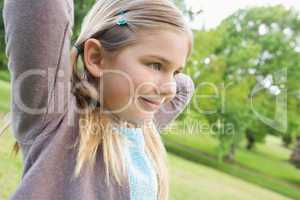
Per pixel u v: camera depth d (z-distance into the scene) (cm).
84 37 72
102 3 73
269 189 996
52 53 65
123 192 73
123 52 68
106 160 72
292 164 1093
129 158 79
